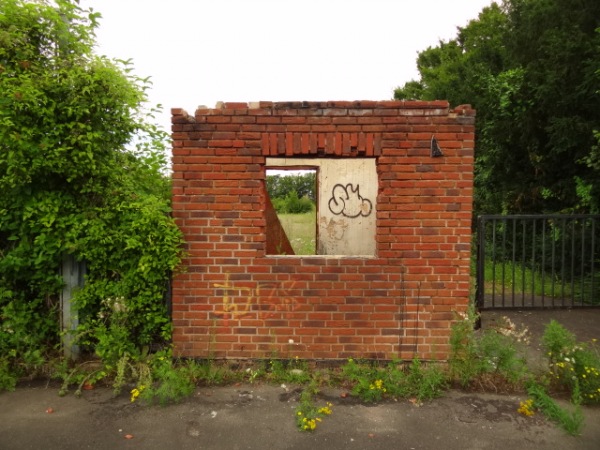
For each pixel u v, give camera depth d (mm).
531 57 10914
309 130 4016
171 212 4184
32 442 3031
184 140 4039
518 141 10984
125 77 4395
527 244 10797
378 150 4023
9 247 4172
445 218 4051
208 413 3410
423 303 4090
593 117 8930
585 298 6973
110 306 4020
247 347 4133
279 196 32094
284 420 3316
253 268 4098
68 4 4328
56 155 3854
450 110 4066
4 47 4047
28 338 4039
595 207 8180
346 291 4098
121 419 3326
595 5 8898
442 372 3883
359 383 3736
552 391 3717
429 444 3029
